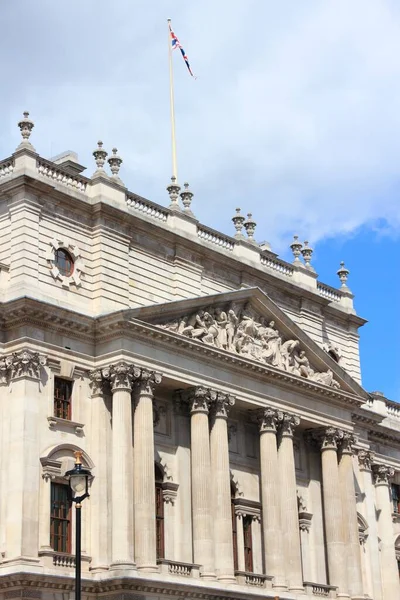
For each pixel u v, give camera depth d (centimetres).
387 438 9131
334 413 7944
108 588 6019
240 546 7144
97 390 6469
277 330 7644
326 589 7406
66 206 6688
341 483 7888
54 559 5953
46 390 6238
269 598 6806
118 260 6838
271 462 7244
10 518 5897
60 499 6181
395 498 9269
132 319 6456
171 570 6353
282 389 7506
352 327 9000
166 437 6869
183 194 7600
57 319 6319
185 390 6894
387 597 8625
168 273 7231
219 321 7175
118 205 6894
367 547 8350
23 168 6462
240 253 7856
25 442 6003
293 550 7181
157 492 6725
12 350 6200
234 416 7419
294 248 8556
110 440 6444
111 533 6234
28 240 6375
